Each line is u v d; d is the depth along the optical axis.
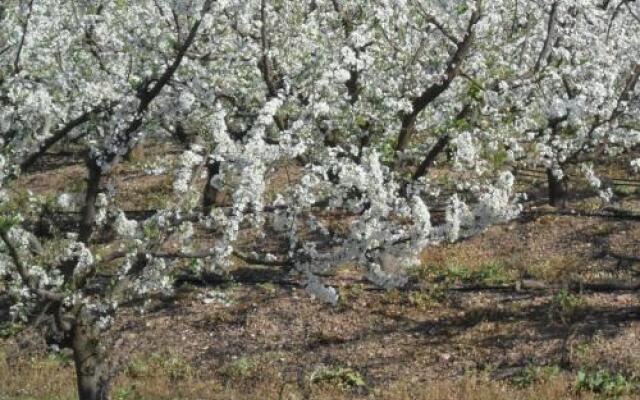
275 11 15.21
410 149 13.91
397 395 13.92
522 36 14.17
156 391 14.38
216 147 9.48
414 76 14.30
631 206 21.61
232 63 13.72
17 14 11.09
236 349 16.30
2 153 9.98
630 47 17.44
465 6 12.21
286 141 9.42
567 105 12.53
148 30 12.40
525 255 19.41
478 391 13.75
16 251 9.03
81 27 13.11
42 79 11.84
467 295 17.53
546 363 14.73
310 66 13.62
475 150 11.80
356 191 10.55
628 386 13.41
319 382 14.72
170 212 9.55
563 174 15.12
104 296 10.45
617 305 16.48
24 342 15.90
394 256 9.73
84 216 10.57
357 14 14.90
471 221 9.37
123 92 10.88
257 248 19.39
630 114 16.22
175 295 18.30
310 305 17.55
